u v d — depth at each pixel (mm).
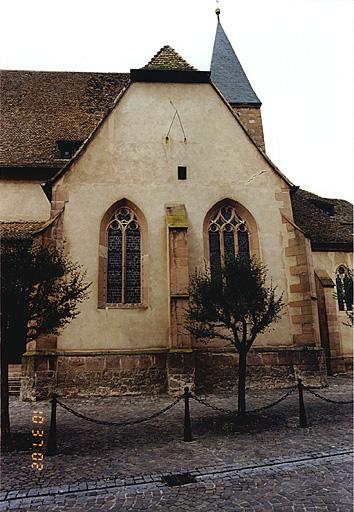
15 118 18578
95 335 12367
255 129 23312
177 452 6660
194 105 15070
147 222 13609
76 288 8750
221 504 4699
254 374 12766
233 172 14531
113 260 13367
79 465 6094
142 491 5129
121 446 7031
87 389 11898
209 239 14023
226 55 25750
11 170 16297
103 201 13594
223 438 7465
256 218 14227
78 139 17500
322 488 5086
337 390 12398
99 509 4656
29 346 11859
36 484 5391
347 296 15219
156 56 16250
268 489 5102
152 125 14641
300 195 21641
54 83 21297
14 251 8008
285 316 13430
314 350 12766
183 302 11984
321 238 18359
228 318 9320
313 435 7523
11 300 7574
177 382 11469
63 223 13172
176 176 14219
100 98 20609
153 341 12516
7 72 21578
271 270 13797
